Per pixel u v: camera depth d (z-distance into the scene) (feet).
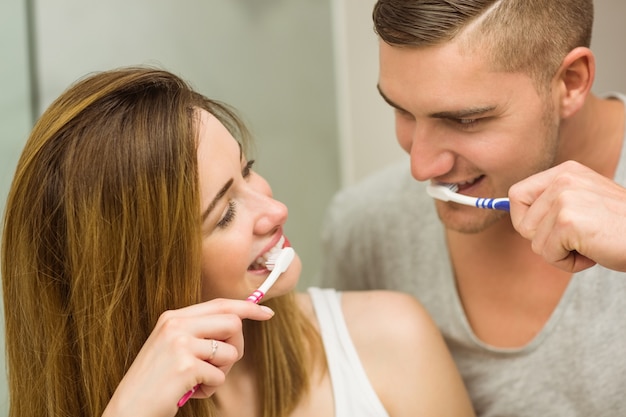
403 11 2.64
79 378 3.04
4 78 4.59
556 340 3.30
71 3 4.75
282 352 3.27
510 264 3.43
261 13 5.50
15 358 3.17
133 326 2.89
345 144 5.76
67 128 2.87
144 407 2.52
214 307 2.61
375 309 3.47
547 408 3.37
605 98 3.46
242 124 3.34
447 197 2.89
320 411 3.26
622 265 2.32
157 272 2.82
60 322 3.03
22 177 2.96
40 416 3.13
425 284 3.75
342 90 5.71
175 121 2.76
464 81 2.64
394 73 2.74
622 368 3.16
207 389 2.61
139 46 5.01
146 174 2.76
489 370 3.52
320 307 3.51
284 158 5.67
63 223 2.92
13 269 3.09
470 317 3.60
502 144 2.76
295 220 5.75
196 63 5.24
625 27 3.92
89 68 4.85
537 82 2.74
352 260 4.12
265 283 2.79
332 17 5.68
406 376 3.30
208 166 2.78
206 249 2.83
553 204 2.43
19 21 4.61
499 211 2.96
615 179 3.20
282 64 5.62
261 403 3.27
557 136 2.93
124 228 2.80
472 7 2.59
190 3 5.19
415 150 2.84
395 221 3.90
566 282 3.31
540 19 2.67
